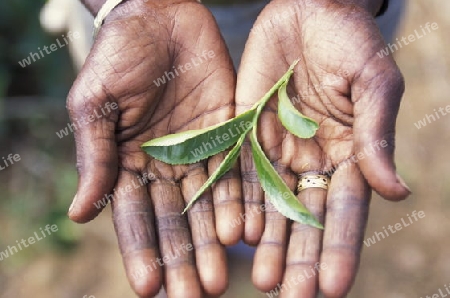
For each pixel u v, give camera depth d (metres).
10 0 0.89
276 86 0.61
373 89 0.57
